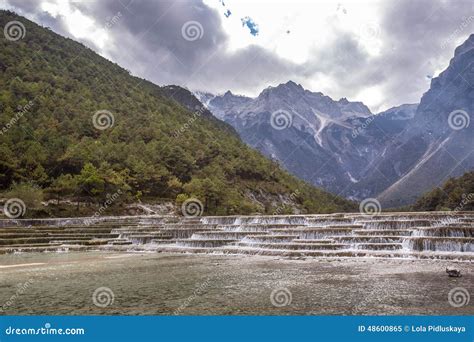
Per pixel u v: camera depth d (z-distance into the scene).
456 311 20.91
